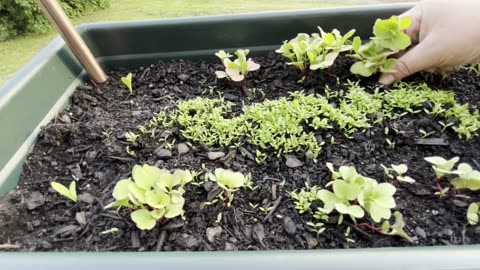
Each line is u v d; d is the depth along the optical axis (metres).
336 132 1.05
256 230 0.82
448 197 0.87
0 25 2.63
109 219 0.85
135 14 2.34
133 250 0.78
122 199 0.79
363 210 0.83
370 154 0.99
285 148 0.99
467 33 1.04
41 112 1.11
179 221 0.83
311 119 1.09
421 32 1.14
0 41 2.64
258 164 0.98
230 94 1.24
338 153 1.00
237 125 1.09
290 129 1.04
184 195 0.89
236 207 0.87
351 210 0.77
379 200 0.78
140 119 1.15
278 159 0.99
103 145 1.06
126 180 0.83
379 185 0.82
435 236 0.78
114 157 1.02
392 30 1.12
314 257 0.55
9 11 2.66
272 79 1.30
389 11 1.31
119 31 1.37
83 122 1.14
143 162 1.00
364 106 1.10
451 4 1.07
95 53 1.41
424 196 0.87
